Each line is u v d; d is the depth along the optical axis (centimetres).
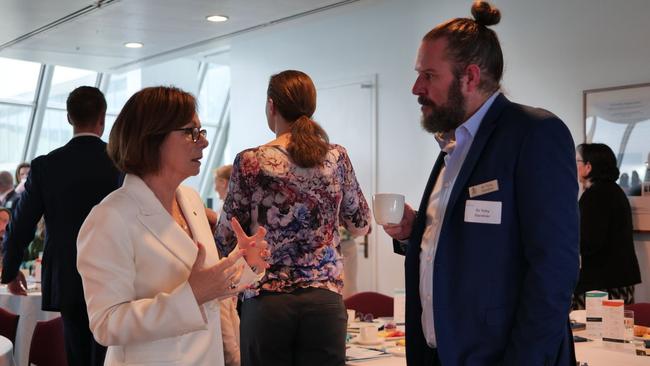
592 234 470
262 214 249
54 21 666
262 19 654
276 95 261
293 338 249
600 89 524
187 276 177
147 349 170
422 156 645
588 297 313
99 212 171
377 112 688
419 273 192
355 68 709
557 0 550
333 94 732
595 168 480
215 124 1223
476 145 175
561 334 163
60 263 309
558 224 162
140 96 180
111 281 166
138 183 178
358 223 279
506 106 178
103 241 168
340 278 259
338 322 252
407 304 194
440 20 626
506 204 169
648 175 498
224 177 529
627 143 509
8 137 1126
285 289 246
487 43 178
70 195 311
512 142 170
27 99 1124
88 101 319
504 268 169
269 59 812
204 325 167
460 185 175
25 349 449
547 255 161
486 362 170
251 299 250
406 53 658
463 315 172
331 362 250
